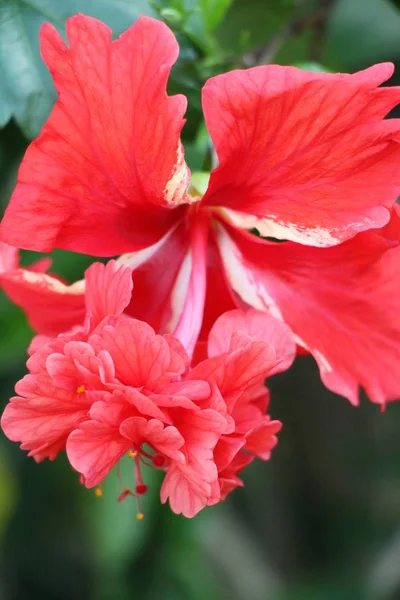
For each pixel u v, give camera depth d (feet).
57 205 1.35
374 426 3.04
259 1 1.84
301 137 1.33
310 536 3.08
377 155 1.33
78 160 1.33
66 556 2.64
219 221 1.47
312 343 1.48
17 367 2.10
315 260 1.45
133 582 2.20
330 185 1.36
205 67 1.55
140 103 1.29
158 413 1.28
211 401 1.31
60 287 1.45
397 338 1.46
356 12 1.94
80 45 1.27
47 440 1.32
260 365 1.32
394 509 3.07
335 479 3.07
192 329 1.42
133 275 1.46
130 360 1.30
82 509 2.25
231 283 1.48
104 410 1.29
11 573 2.66
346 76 1.28
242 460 1.37
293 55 1.86
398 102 1.30
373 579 2.85
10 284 1.47
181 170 1.33
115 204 1.38
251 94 1.29
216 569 2.89
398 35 1.93
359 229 1.36
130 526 1.95
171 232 1.47
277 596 2.82
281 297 1.48
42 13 1.49
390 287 1.44
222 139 1.31
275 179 1.37
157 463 1.35
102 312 1.36
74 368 1.30
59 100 1.29
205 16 1.55
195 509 1.30
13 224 1.34
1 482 2.35
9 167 1.74
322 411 3.00
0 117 1.47
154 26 1.27
